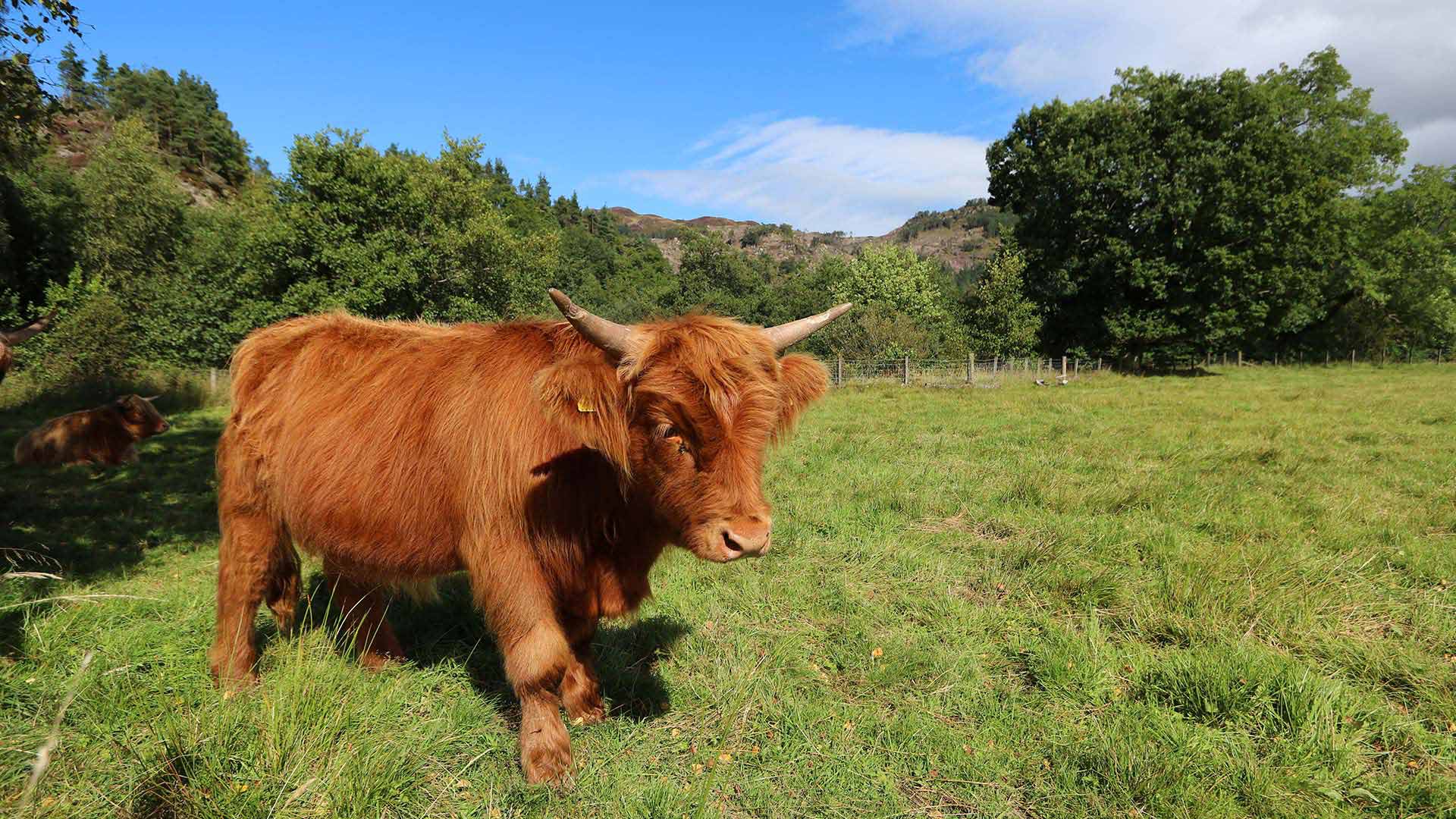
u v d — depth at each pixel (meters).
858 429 14.29
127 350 19.91
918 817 3.00
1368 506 7.38
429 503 3.26
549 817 2.94
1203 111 36.16
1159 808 2.93
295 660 3.46
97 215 30.38
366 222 26.50
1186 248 36.50
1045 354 40.94
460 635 4.62
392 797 2.94
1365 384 28.06
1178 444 11.61
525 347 3.37
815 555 6.19
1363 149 39.97
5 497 8.36
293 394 3.56
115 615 4.44
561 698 3.62
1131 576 5.50
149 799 2.64
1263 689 3.59
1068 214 39.03
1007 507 7.64
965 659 4.28
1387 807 2.95
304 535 3.52
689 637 4.59
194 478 9.84
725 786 3.17
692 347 2.73
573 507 3.11
